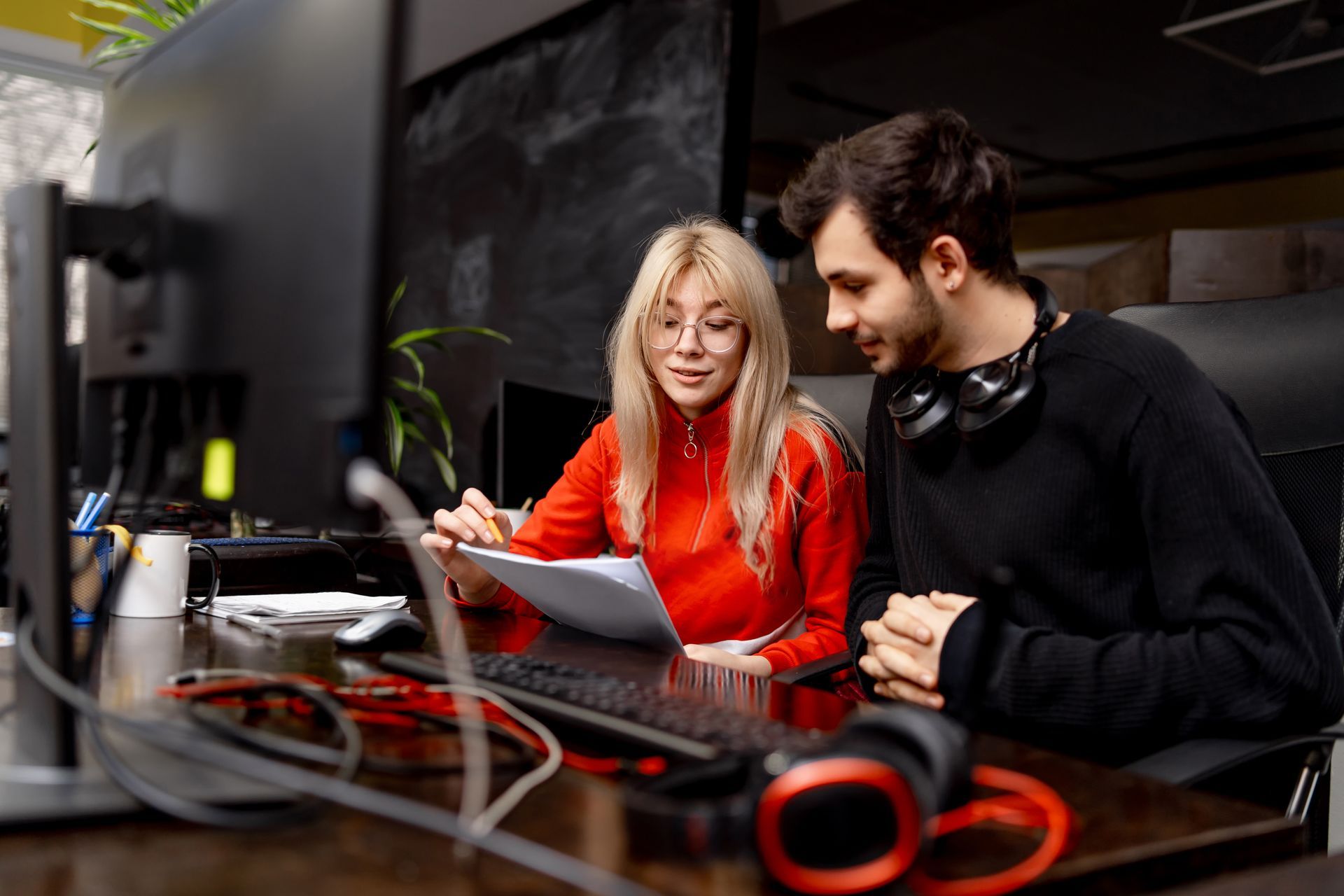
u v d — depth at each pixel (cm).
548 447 207
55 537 65
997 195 105
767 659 137
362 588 189
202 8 75
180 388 71
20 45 474
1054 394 109
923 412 117
